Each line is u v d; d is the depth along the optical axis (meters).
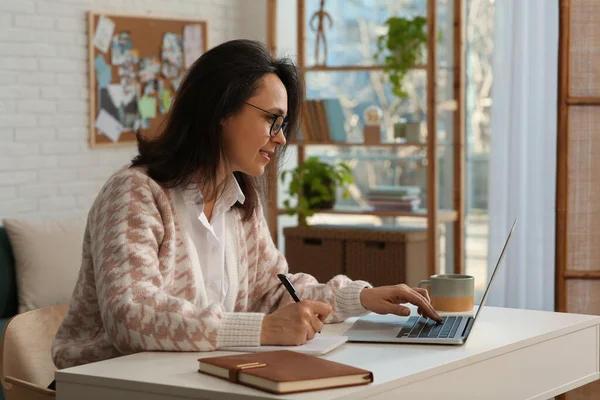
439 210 5.59
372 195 5.66
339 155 6.14
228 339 2.02
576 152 4.30
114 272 2.07
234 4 6.53
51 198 5.36
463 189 5.53
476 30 5.93
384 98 6.29
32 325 2.49
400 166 6.19
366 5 6.43
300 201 5.78
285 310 2.07
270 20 5.80
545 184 5.44
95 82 5.56
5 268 4.53
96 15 5.54
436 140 5.24
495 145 5.59
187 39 6.14
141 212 2.18
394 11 6.32
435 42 5.18
